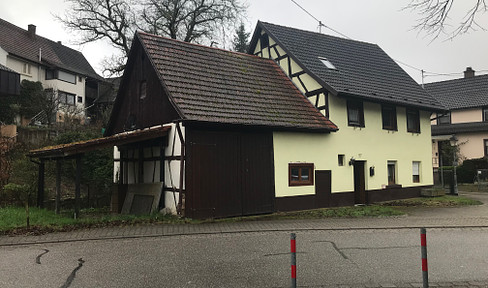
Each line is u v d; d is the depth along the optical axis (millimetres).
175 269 6383
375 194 16828
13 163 15039
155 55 13055
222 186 12062
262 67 16578
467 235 9492
